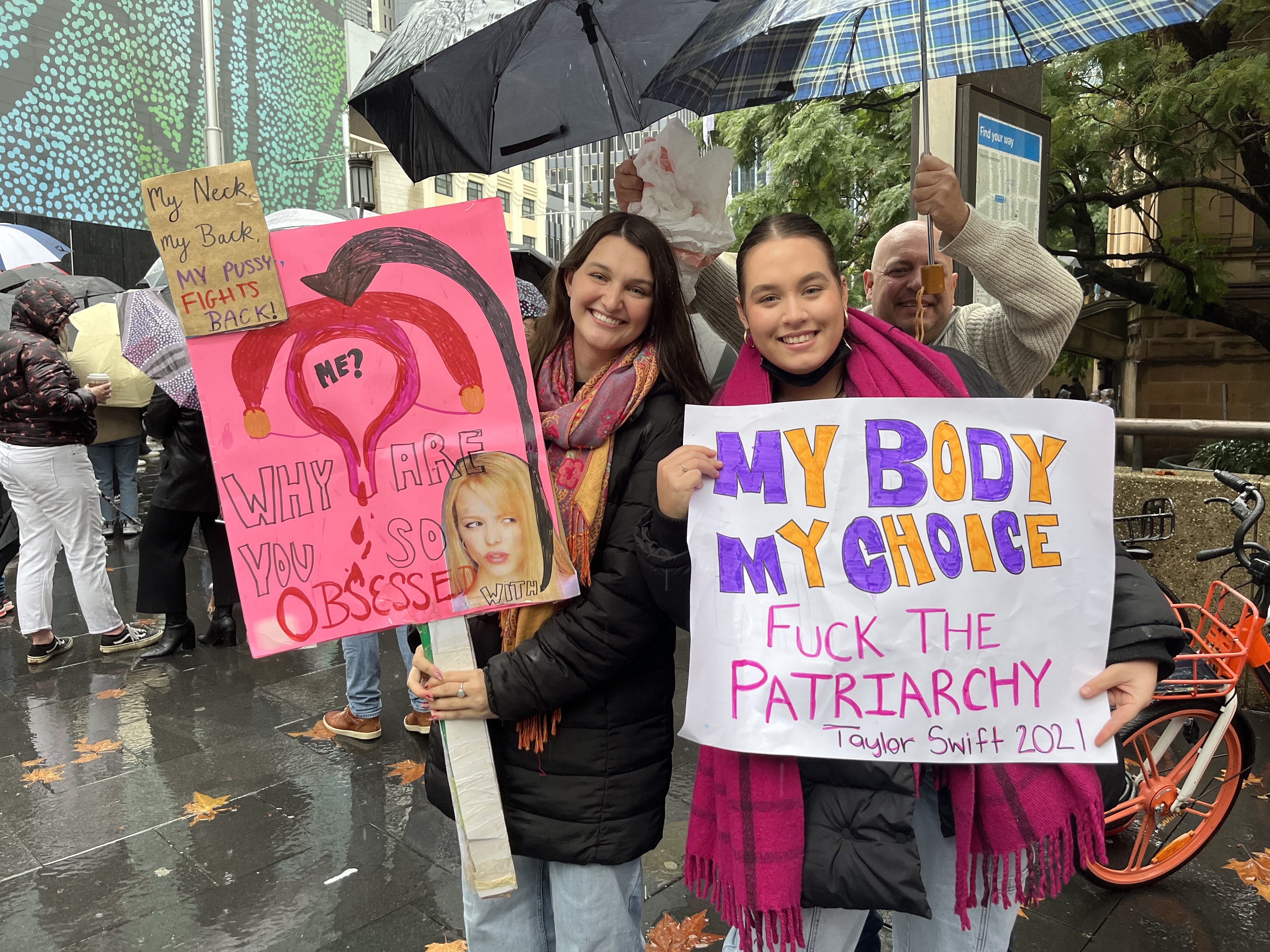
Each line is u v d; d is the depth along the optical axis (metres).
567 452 1.53
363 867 2.72
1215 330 15.64
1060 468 1.33
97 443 6.98
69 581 6.56
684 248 1.76
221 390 1.45
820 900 1.31
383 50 1.95
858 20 2.15
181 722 3.88
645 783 1.54
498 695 1.45
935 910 1.45
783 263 1.32
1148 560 4.01
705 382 1.61
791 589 1.36
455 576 1.50
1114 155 9.29
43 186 16.30
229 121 19.56
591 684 1.46
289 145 21.08
